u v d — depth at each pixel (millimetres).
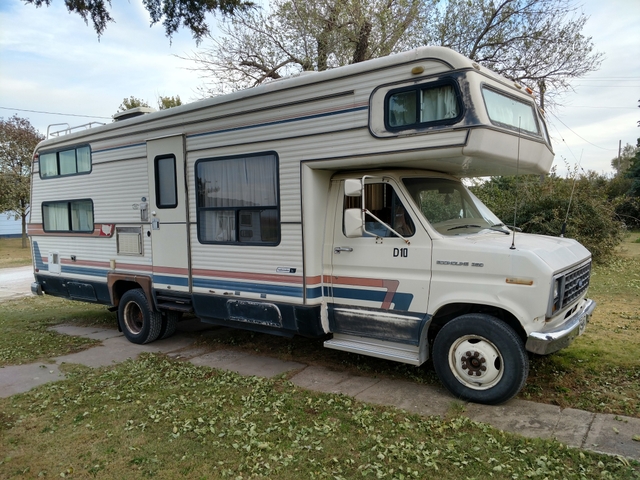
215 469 3377
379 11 13227
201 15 9266
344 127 4625
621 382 4590
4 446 3846
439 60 4078
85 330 8078
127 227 6867
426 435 3697
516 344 4004
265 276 5328
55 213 8125
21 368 5879
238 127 5461
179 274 6223
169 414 4309
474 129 3908
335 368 5453
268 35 14523
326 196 5082
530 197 13336
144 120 6461
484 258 4117
